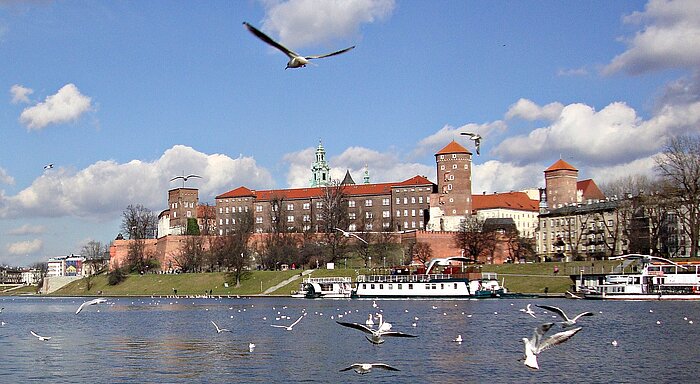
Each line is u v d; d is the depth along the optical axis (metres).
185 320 121.31
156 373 66.12
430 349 77.12
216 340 89.00
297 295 195.38
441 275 167.75
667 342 81.38
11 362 73.12
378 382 60.62
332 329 99.31
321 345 82.00
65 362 72.94
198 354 76.94
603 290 158.38
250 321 116.00
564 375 62.66
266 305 160.12
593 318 109.19
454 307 138.00
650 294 152.00
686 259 173.25
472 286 165.25
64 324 117.25
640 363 67.94
